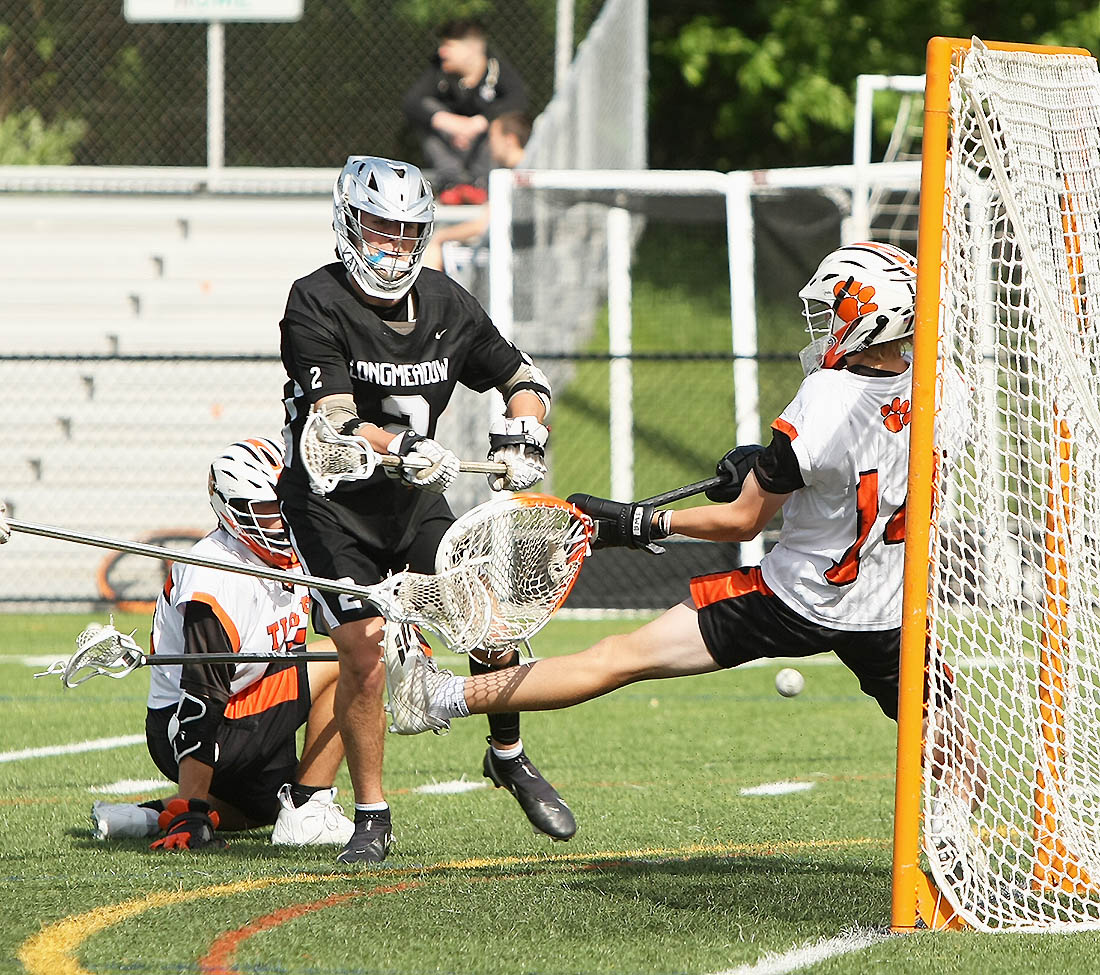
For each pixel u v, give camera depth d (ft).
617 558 153.79
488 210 163.53
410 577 54.95
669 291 223.51
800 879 55.52
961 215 49.44
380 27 204.44
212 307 185.88
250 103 205.16
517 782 61.31
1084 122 52.65
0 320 185.47
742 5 261.03
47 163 204.13
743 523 51.29
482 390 62.03
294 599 63.72
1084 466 51.72
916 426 46.32
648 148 265.34
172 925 48.39
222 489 61.11
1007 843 51.24
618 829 66.85
